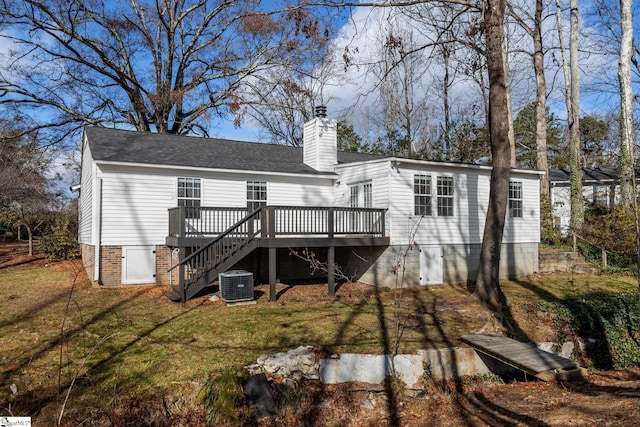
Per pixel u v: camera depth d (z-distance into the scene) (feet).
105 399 21.56
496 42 38.40
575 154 69.46
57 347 27.27
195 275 40.68
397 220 47.96
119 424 20.75
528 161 126.11
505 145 38.86
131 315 34.73
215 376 23.85
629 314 39.32
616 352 36.83
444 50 44.68
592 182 88.48
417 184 49.55
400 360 26.89
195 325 32.07
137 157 46.96
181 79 95.20
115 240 45.21
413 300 41.73
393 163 47.83
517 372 30.83
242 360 25.84
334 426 23.50
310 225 50.14
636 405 23.57
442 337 30.76
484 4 39.81
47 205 79.71
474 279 53.31
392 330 31.71
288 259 54.44
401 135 114.73
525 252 57.88
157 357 26.04
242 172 50.65
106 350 27.04
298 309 37.40
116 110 94.32
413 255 48.75
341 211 45.50
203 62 96.53
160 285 46.70
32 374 23.47
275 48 90.48
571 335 35.45
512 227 56.59
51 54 83.10
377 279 49.67
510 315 36.60
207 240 42.01
